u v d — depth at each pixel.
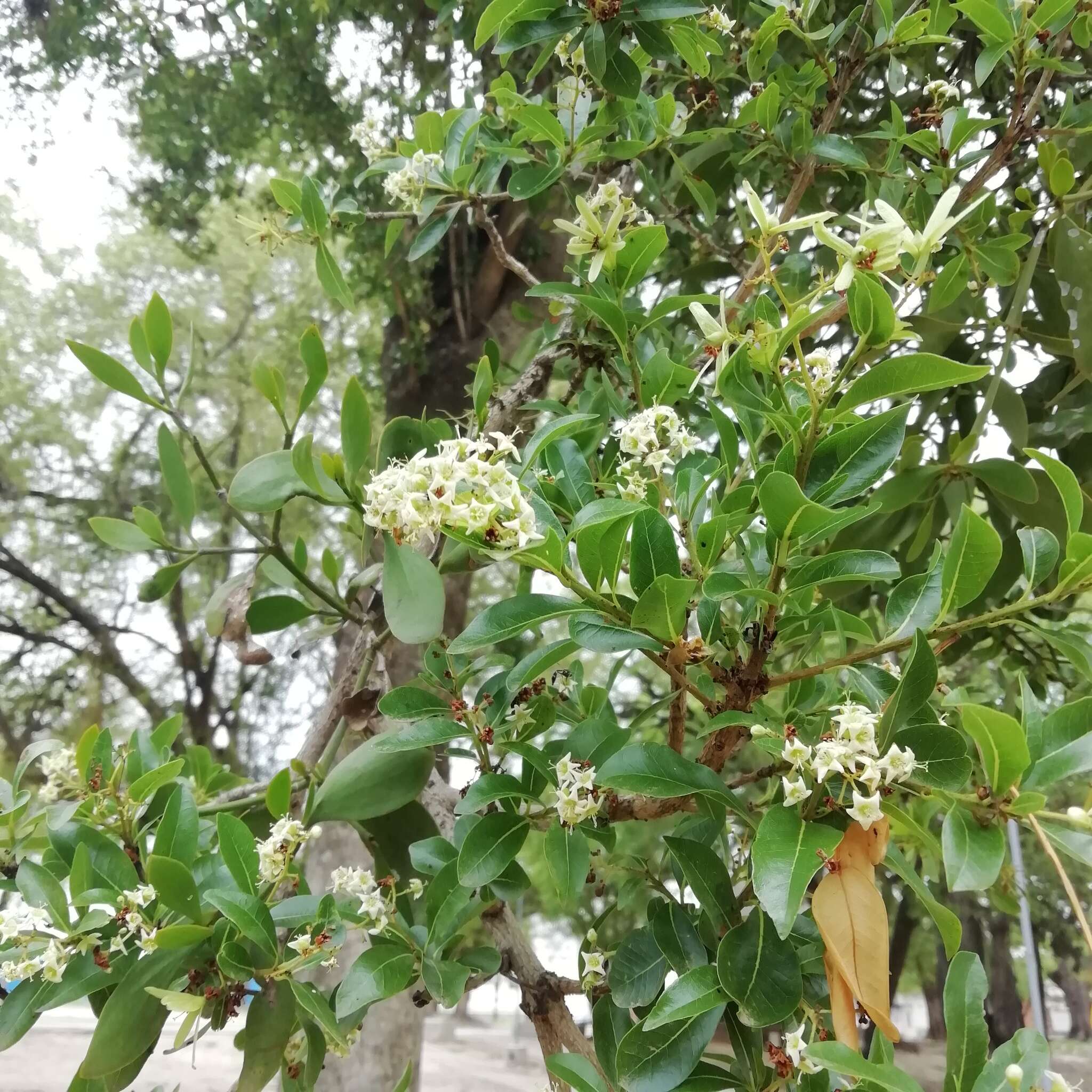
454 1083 3.32
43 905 0.56
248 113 1.70
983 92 1.13
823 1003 0.52
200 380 3.28
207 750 0.90
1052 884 2.03
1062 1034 3.17
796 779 0.45
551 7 0.66
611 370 0.81
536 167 0.79
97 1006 0.60
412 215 0.85
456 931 0.60
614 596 0.47
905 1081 0.38
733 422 0.61
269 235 0.88
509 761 0.64
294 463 0.62
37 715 3.49
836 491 0.46
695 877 0.50
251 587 0.71
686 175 0.87
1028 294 0.97
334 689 0.73
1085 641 0.47
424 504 0.43
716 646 0.60
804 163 0.83
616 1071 0.49
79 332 3.33
